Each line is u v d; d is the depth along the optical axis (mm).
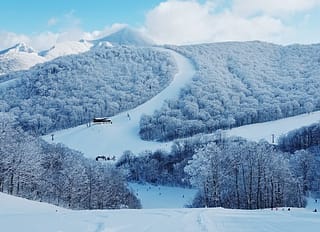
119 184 115625
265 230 20875
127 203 111812
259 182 73875
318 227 22141
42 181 88625
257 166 75812
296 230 20984
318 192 109125
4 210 43906
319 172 115062
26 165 83125
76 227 22891
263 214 30891
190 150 193875
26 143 90938
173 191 162625
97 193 96000
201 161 76000
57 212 37062
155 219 26891
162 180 180625
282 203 77312
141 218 27766
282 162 81625
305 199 93375
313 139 169750
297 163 110938
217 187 72000
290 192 82375
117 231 20969
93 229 21938
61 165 103250
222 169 74875
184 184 168375
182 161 181375
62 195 88062
